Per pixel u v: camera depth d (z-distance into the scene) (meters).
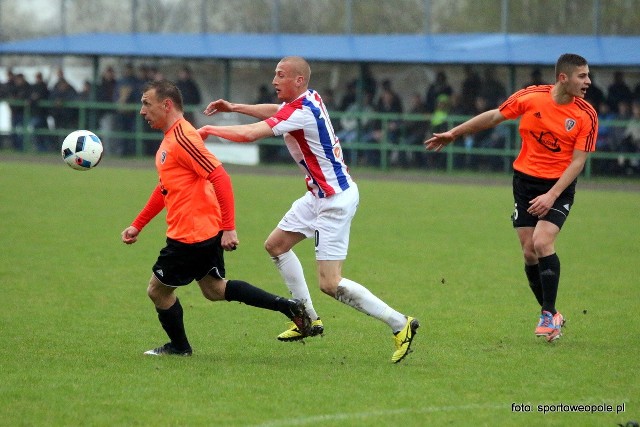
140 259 34.12
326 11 90.31
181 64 86.06
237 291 20.16
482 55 76.06
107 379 18.41
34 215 45.03
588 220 47.41
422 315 25.69
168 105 19.53
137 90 81.00
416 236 41.25
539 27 83.25
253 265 33.59
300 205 21.86
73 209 47.62
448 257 35.75
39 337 22.36
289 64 20.25
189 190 19.47
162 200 20.50
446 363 20.28
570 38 79.25
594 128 22.62
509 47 77.75
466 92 73.75
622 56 73.25
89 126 81.44
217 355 20.89
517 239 40.72
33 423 15.66
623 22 81.50
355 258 35.34
